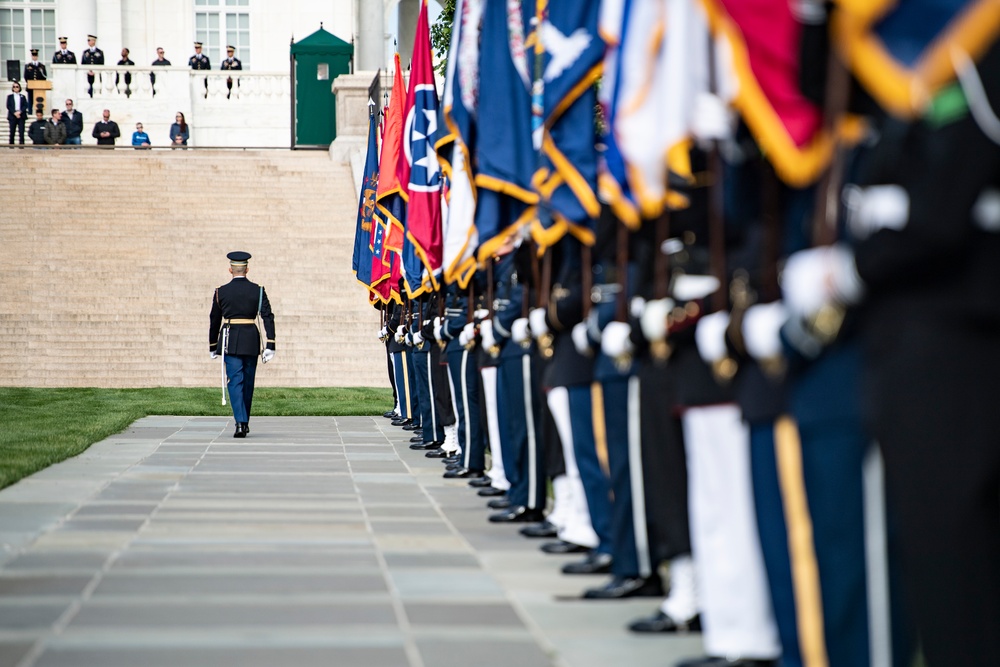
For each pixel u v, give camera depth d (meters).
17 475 33.06
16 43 145.12
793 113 11.65
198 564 21.48
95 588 19.39
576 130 21.70
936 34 9.38
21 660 15.16
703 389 14.50
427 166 38.75
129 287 83.62
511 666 15.14
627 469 18.98
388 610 18.14
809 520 11.55
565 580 20.47
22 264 84.88
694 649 15.99
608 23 17.27
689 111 14.30
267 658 15.38
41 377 76.12
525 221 25.69
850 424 11.16
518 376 26.25
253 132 136.38
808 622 11.66
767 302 12.14
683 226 15.30
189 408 61.06
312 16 148.25
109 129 120.19
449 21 52.47
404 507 29.11
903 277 9.66
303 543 23.84
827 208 10.89
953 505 9.62
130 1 145.25
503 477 30.92
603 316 18.73
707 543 14.77
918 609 9.99
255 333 48.38
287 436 48.91
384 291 53.66
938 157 9.32
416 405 49.53
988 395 9.62
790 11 11.53
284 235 91.75
